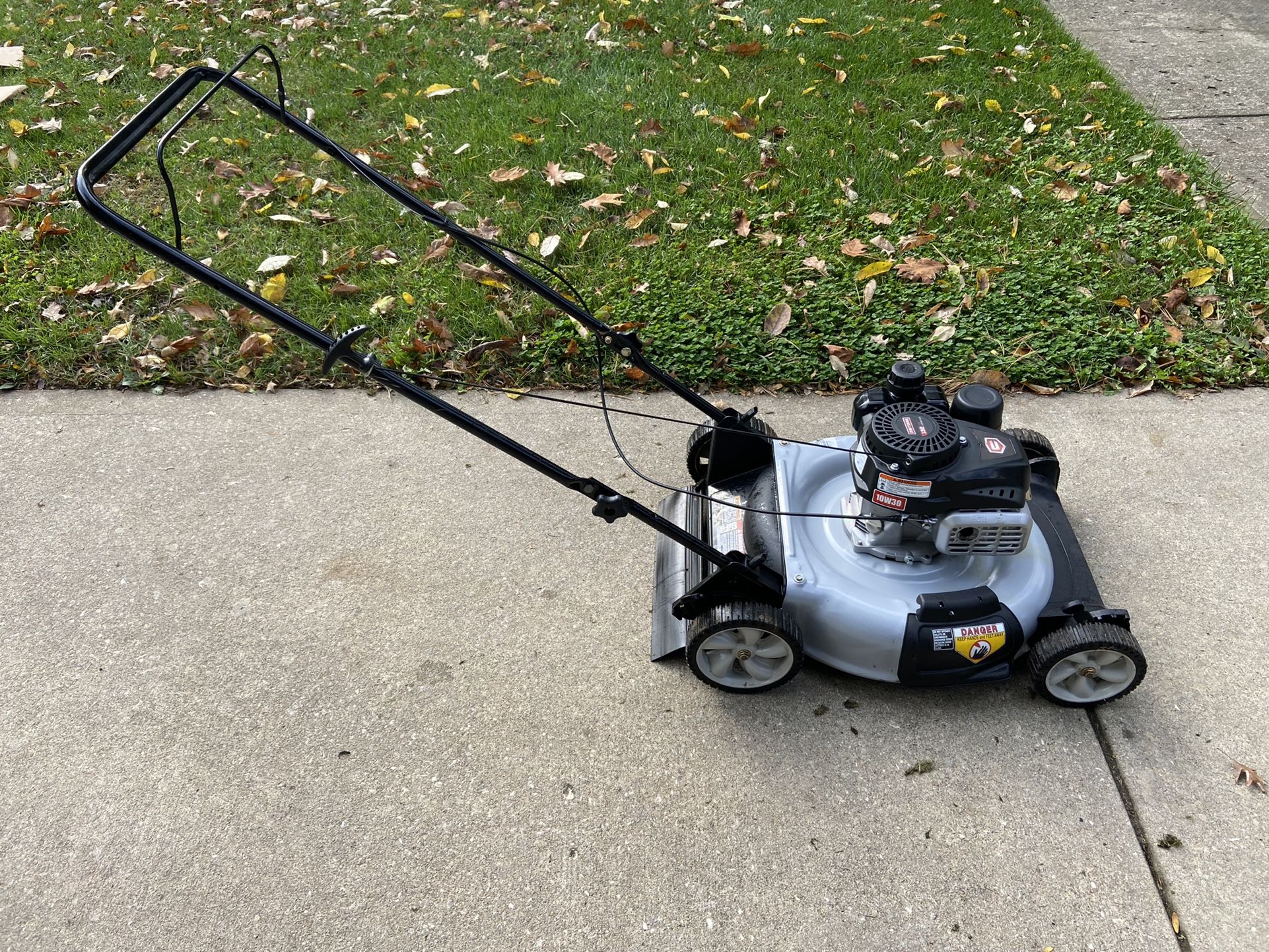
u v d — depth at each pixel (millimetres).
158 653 1738
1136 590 1801
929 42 3562
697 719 1621
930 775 1534
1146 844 1442
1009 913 1372
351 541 1941
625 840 1465
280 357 2340
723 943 1351
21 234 2672
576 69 3414
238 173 2910
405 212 2744
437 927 1375
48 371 2305
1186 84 3486
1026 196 2779
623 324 2367
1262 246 2570
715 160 2920
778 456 1700
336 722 1628
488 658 1724
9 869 1444
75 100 3295
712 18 3709
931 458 1405
